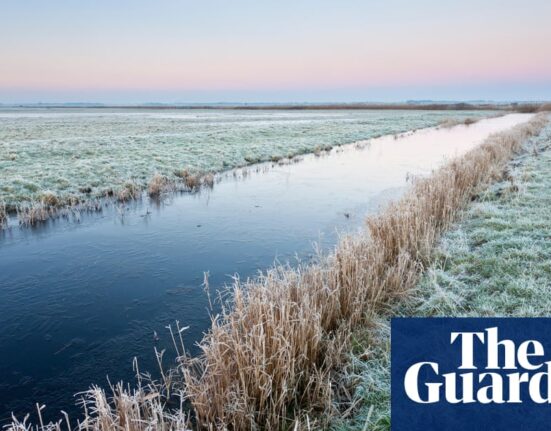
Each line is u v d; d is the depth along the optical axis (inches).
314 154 925.8
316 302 186.2
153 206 481.1
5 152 804.6
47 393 168.4
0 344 203.5
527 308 192.7
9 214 437.1
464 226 325.1
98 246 346.3
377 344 177.6
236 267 297.7
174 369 178.7
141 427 124.6
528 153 676.1
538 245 265.7
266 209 463.5
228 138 1158.3
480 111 3479.3
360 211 444.5
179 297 251.9
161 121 2210.9
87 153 832.9
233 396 137.5
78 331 214.7
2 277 285.3
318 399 146.5
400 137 1328.7
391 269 225.3
